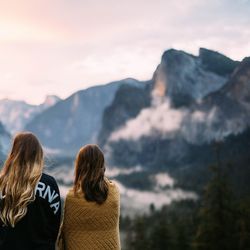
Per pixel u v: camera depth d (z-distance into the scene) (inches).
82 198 185.6
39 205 165.2
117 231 192.9
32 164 167.5
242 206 890.7
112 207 188.5
